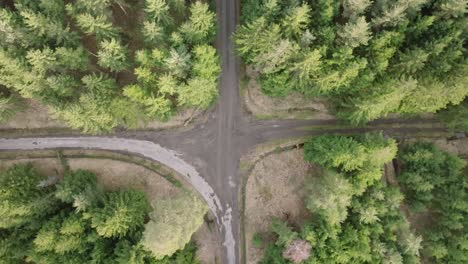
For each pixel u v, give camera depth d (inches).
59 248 1798.7
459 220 2091.5
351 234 1931.6
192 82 1887.3
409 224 2178.9
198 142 2340.1
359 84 1943.9
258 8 1872.5
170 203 1895.9
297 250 1918.1
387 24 1851.6
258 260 2273.6
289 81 2001.7
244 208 2314.2
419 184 2100.1
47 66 1851.6
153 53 1811.0
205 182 2333.9
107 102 1963.6
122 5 2071.9
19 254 1903.3
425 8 1905.8
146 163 2337.6
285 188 2306.8
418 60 1809.8
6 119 2095.2
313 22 1926.7
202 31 1871.3
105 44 1802.4
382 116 2348.7
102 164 2325.3
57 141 2337.6
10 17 1774.1
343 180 1883.6
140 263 1865.2
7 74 1884.8
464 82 1811.0
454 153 2356.1
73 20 2101.4
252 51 1975.9
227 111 2331.4
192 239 2290.8
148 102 1935.3
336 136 2117.4
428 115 2352.4
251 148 2340.1
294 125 2346.2
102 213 1898.4
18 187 1953.7
